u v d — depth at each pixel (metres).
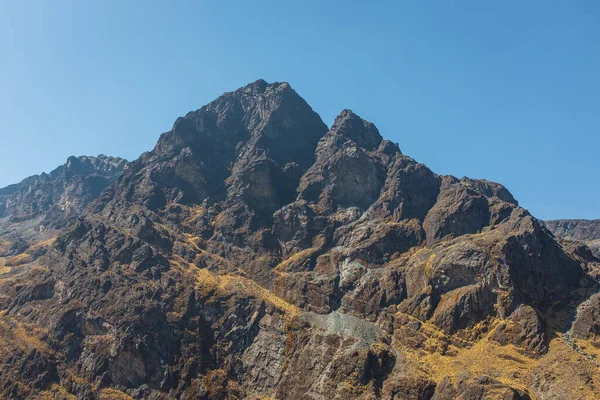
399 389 101.56
